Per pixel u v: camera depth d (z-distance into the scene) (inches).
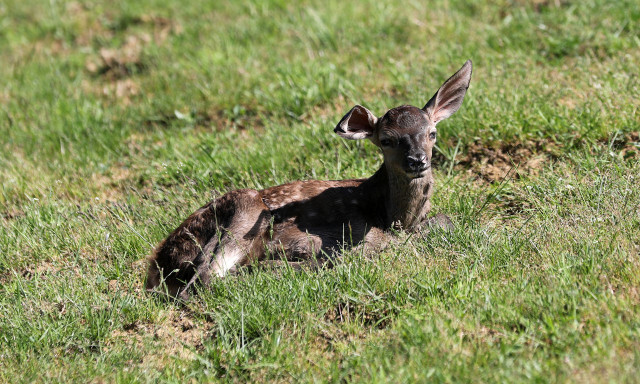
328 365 335.0
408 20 762.8
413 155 408.5
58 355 371.2
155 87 741.3
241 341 364.5
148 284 435.2
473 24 737.6
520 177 482.6
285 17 821.9
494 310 340.8
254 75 709.3
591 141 506.6
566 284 348.8
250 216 432.1
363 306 372.8
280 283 392.5
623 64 600.4
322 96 651.5
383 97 624.1
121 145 642.2
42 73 814.5
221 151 585.9
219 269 414.9
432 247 410.3
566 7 740.7
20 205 560.4
